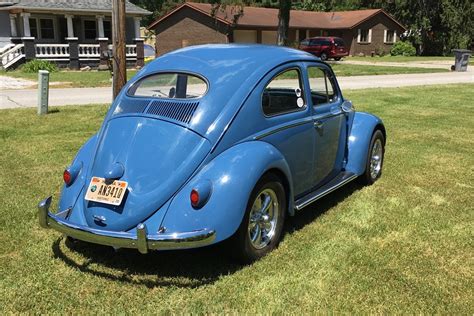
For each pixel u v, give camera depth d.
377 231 4.54
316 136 4.71
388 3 52.56
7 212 4.88
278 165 3.89
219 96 3.82
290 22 44.31
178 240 3.30
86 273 3.71
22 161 6.82
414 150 7.79
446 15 48.53
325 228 4.59
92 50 28.16
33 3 27.17
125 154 3.70
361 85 18.81
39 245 4.17
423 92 16.08
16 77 21.17
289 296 3.42
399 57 46.06
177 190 3.54
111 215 3.57
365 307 3.31
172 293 3.45
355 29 47.31
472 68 30.45
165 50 42.53
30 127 9.23
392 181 6.12
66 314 3.21
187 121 3.71
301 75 4.56
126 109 4.03
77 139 8.26
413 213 5.02
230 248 3.69
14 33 28.05
